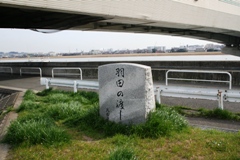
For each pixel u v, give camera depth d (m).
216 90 7.62
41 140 4.89
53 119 6.54
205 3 14.91
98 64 23.44
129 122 5.66
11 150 4.75
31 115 6.58
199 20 15.01
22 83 16.44
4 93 13.63
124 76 5.68
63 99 9.31
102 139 5.18
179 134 5.16
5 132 5.75
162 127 5.14
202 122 6.76
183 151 4.38
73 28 12.34
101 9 8.66
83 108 7.39
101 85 6.08
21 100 10.04
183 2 13.00
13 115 7.54
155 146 4.61
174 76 15.62
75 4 7.68
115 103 5.84
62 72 20.69
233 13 18.41
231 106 8.59
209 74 14.24
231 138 4.88
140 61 22.67
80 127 5.96
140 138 5.00
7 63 26.89
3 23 8.78
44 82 12.73
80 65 23.69
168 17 12.40
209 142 4.70
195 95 8.03
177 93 8.39
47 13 8.29
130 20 10.99
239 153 4.21
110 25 13.60
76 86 11.14
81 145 4.78
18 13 8.01
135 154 4.19
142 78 5.46
